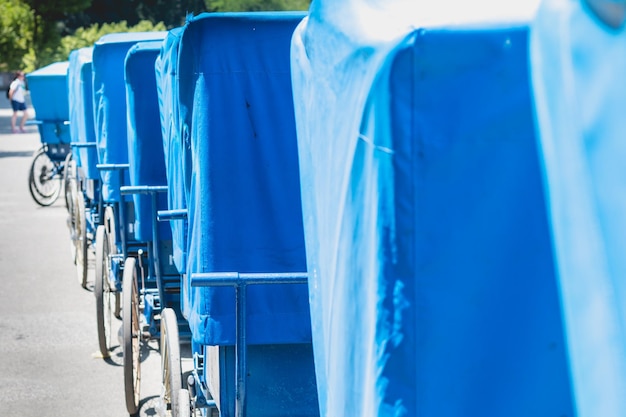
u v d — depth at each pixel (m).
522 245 2.51
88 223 14.93
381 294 2.54
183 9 78.12
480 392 2.54
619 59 1.96
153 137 9.35
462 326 2.53
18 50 60.19
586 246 2.08
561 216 2.18
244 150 5.73
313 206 3.53
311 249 3.60
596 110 2.03
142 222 9.28
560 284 2.24
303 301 5.69
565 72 2.11
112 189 11.10
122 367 10.23
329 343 3.22
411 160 2.49
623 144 1.95
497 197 2.50
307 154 3.64
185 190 6.44
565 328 2.32
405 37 2.46
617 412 1.99
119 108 11.15
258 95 5.74
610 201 1.99
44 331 11.66
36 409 8.95
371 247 2.62
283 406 5.82
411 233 2.51
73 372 10.05
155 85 9.33
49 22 62.34
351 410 2.86
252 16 5.68
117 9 77.19
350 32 2.87
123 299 8.29
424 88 2.48
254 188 5.73
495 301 2.53
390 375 2.54
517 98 2.47
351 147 2.80
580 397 2.14
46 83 20.45
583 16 2.08
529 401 2.54
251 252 5.72
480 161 2.49
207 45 5.69
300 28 3.88
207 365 6.39
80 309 12.75
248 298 5.64
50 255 16.36
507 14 2.51
